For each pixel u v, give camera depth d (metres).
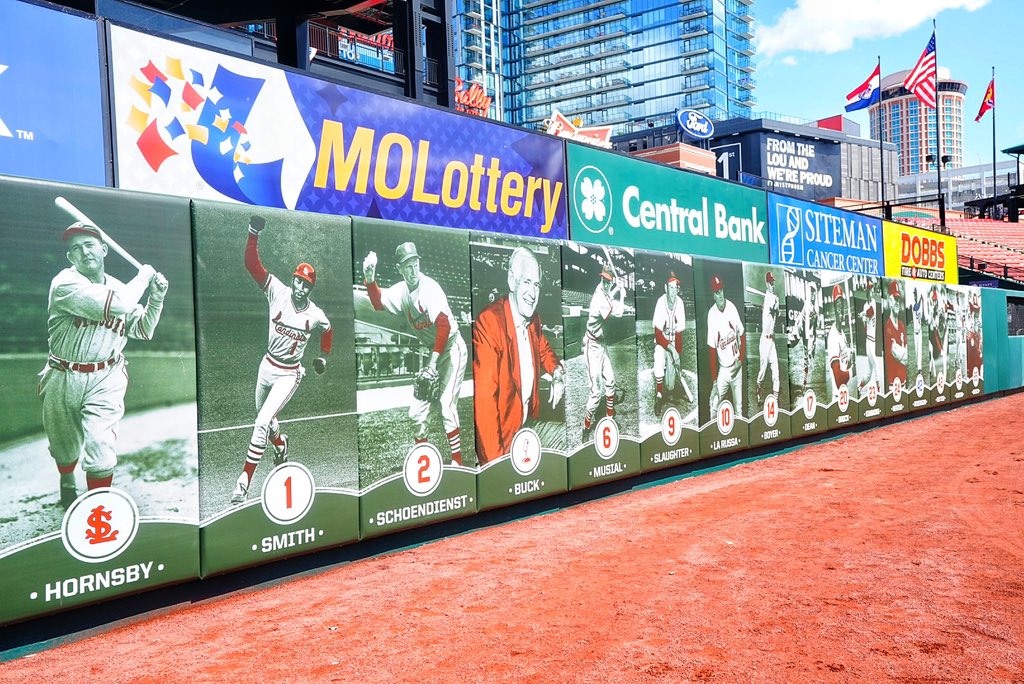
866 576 7.24
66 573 6.01
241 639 5.95
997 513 9.83
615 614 6.27
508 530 9.80
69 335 6.09
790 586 6.97
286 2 19.80
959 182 156.88
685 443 13.35
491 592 6.98
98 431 6.24
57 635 6.08
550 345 10.91
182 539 6.78
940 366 22.92
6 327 5.72
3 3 6.73
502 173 11.62
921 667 5.09
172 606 6.86
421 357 9.09
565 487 11.02
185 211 6.96
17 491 5.75
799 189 122.56
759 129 118.62
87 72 7.25
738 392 14.71
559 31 165.12
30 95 6.87
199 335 6.98
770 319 15.70
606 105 159.88
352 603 6.82
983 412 22.64
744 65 161.75
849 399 18.34
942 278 27.11
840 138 127.56
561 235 12.64
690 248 15.60
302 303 7.88
